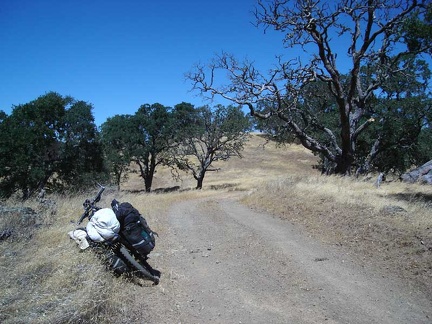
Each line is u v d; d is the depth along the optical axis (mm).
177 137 38094
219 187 40469
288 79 20703
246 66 20547
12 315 3756
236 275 5883
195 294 5109
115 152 37719
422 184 17484
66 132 28844
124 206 5523
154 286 5254
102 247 5254
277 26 20172
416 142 26672
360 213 8953
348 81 25969
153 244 5547
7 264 5070
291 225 9320
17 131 26031
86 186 27547
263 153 66125
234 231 8945
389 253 6598
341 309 4723
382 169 31312
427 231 7047
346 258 6648
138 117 37719
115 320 4109
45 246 5871
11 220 6793
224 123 36688
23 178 26594
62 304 3930
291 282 5590
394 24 19031
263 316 4504
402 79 24953
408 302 4938
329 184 14734
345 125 21516
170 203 15781
